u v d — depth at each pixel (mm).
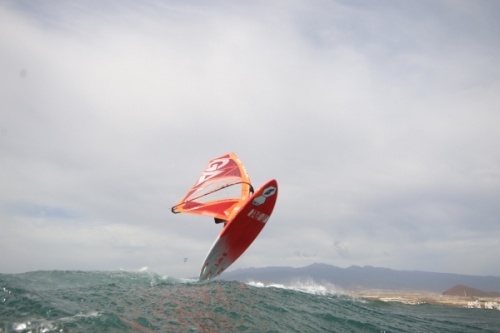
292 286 15883
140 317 7453
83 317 6844
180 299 9430
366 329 9133
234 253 15336
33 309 7020
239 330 7395
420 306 16266
